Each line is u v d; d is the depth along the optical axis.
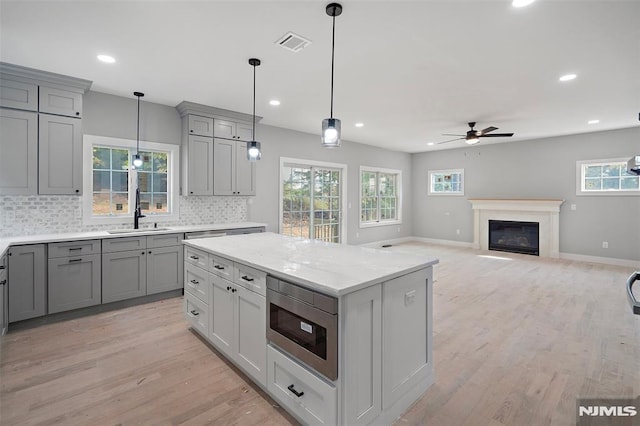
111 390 2.13
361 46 2.75
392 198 8.65
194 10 2.23
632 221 5.81
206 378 2.28
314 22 2.38
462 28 2.46
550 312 3.52
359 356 1.64
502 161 7.35
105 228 4.08
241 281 2.24
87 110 3.90
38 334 2.96
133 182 4.33
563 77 3.42
